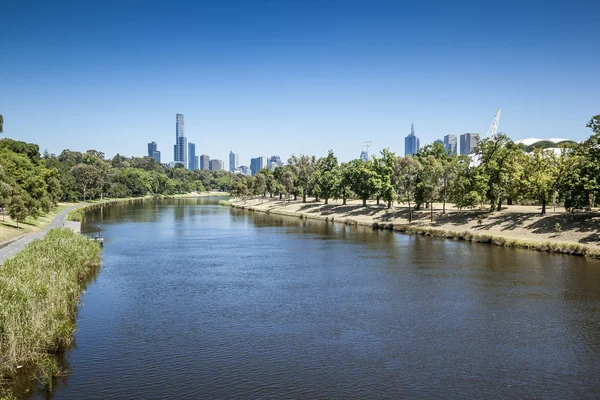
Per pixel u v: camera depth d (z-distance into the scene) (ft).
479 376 94.63
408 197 368.27
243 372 95.35
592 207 317.22
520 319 131.13
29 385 87.81
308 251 252.21
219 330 121.29
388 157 430.20
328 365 99.45
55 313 109.81
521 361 102.27
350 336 117.39
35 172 480.23
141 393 85.66
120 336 115.96
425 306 144.15
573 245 233.96
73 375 92.89
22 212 271.28
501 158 334.65
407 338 116.16
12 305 95.55
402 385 90.27
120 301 148.05
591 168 257.96
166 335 117.08
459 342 113.50
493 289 164.45
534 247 250.57
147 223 414.62
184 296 154.92
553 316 133.59
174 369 96.53
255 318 131.75
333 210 490.90
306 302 148.66
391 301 149.89
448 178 350.64
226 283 174.29
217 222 430.20
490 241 277.64
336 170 563.89
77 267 165.27
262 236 321.32
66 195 629.92
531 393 87.61
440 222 349.41
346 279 181.78
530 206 372.79
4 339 91.25
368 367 98.53
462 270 197.88
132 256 234.79
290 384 90.12
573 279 178.19
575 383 91.81
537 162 314.14
